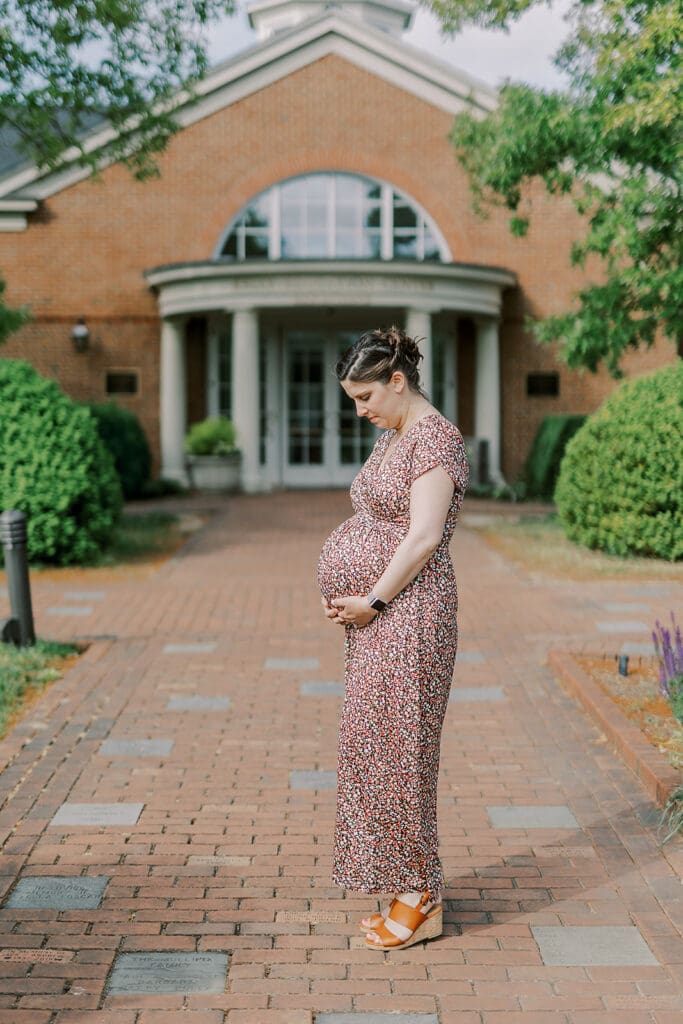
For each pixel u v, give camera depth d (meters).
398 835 3.16
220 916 3.46
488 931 3.38
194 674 6.66
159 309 18.86
